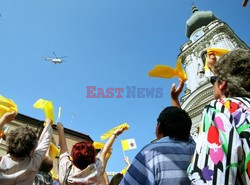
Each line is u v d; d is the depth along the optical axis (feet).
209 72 9.43
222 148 4.26
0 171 8.59
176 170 7.00
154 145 7.58
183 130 8.04
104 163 12.51
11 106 10.68
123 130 13.84
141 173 7.03
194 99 89.51
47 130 10.59
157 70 9.68
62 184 9.87
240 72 5.32
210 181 4.07
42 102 11.36
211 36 104.01
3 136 10.51
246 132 4.40
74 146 10.39
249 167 4.06
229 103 4.90
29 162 9.11
